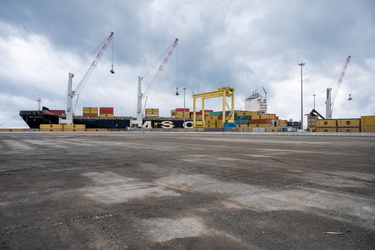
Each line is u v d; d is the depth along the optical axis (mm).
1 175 6543
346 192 4605
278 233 2789
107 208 3730
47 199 4238
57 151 13508
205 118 83750
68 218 3299
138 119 86188
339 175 6297
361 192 4605
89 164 8547
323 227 2955
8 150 14211
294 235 2730
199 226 3006
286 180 5719
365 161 8852
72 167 7898
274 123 65438
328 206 3768
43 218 3307
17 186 5250
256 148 14758
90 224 3084
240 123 69125
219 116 76062
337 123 45406
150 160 9516
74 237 2711
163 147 15953
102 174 6637
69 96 75875
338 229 2896
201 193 4605
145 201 4098
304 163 8430
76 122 79938
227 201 4066
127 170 7262
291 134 43688
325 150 13219
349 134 37594
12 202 4059
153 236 2729
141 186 5207
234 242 2568
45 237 2713
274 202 3992
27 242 2592
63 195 4504
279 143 19531
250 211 3553
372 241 2586
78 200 4168
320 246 2469
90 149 14680
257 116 66750
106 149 14641
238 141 22906
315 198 4207
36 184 5438
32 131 73250
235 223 3096
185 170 7191
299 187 5027
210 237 2691
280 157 10156
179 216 3363
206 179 5895
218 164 8328
